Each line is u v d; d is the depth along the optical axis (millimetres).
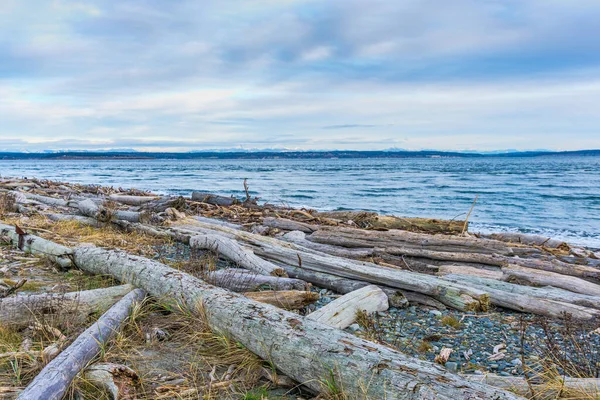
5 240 8391
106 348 4055
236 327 4172
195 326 4582
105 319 4379
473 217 21484
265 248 8023
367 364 3236
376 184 45688
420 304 6219
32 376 3586
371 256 8625
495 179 53562
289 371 3652
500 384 3732
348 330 5180
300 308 5648
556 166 110750
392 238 9273
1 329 4203
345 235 9742
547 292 6344
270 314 4121
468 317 5801
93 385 3387
